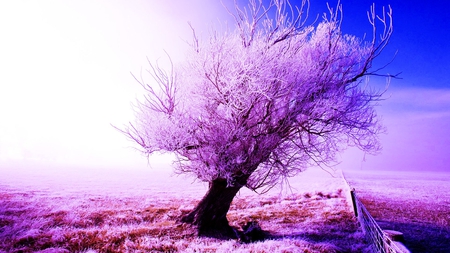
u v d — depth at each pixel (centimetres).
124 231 729
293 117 717
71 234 696
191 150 770
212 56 656
